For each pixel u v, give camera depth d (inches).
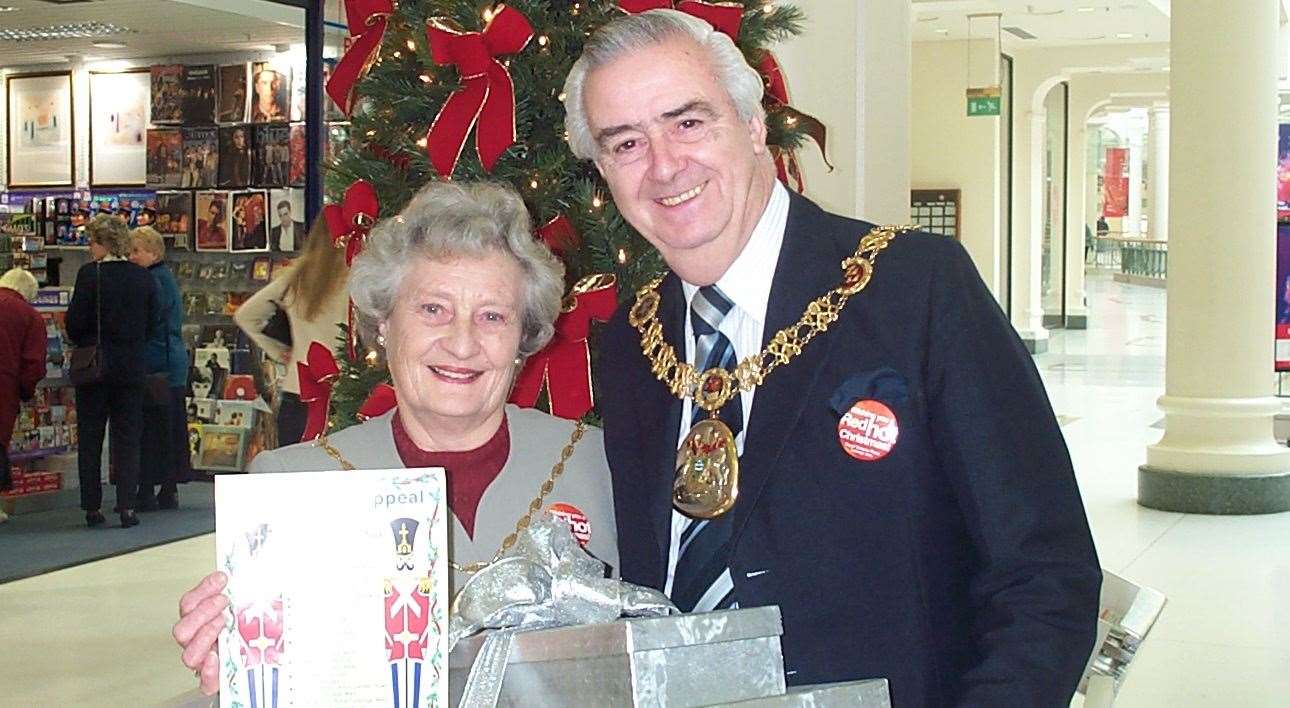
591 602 60.6
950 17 587.2
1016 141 716.0
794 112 99.6
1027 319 713.6
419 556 57.5
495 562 61.9
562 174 94.7
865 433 65.5
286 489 57.3
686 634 53.9
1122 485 353.4
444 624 57.6
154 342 330.0
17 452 328.5
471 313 71.6
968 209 658.8
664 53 68.4
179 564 280.2
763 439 67.7
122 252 322.3
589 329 93.9
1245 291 320.2
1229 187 319.0
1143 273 1365.7
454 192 73.5
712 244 69.8
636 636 52.6
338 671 57.1
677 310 75.6
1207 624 225.5
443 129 88.8
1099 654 86.6
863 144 180.2
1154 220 1296.8
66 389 340.8
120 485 319.6
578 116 71.9
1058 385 564.1
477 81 89.4
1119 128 1595.7
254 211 355.6
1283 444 363.3
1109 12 575.8
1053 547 62.6
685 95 67.9
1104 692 87.5
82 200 366.0
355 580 57.3
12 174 364.2
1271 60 318.3
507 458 77.2
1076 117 849.5
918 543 65.2
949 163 659.4
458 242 71.2
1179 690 192.4
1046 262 862.5
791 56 156.8
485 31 88.4
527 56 93.6
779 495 66.8
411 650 57.3
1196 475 316.2
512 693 56.7
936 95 657.6
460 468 75.9
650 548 71.0
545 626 60.3
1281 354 365.7
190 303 362.6
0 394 301.7
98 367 315.0
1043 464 63.5
